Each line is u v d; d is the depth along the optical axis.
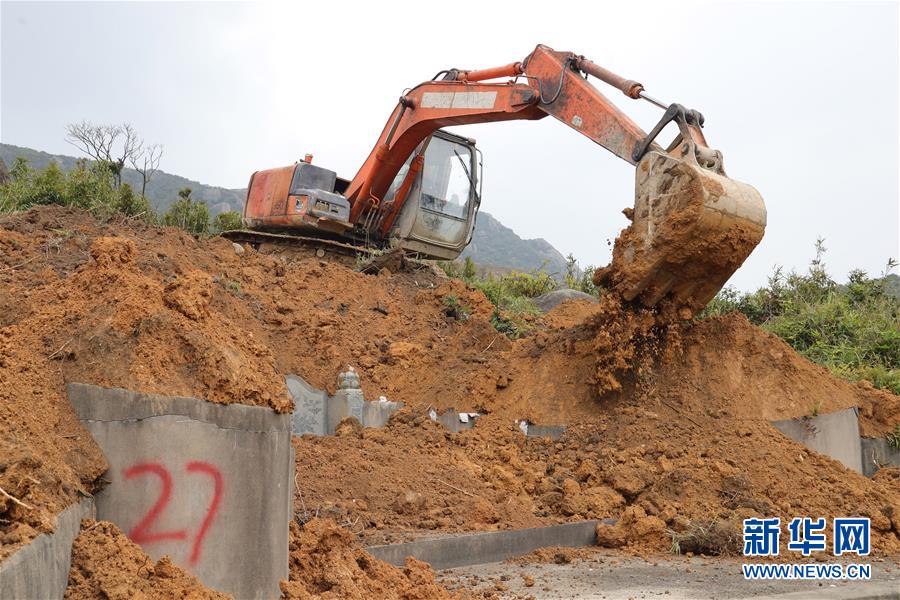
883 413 12.70
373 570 6.11
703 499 9.20
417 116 15.61
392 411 11.43
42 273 9.02
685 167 10.64
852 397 12.38
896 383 14.82
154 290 5.75
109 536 4.50
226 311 11.61
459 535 7.86
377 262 16.11
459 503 8.76
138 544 4.73
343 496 8.45
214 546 4.94
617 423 10.89
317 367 11.58
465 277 21.20
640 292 11.27
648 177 11.03
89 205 15.12
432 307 14.55
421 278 16.36
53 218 11.71
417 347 12.81
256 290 13.05
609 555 8.38
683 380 11.45
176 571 4.57
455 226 17.64
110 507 4.77
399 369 12.41
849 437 11.87
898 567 8.08
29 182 15.98
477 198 17.78
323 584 5.65
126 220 13.31
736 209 10.67
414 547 7.43
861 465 12.16
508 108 13.50
